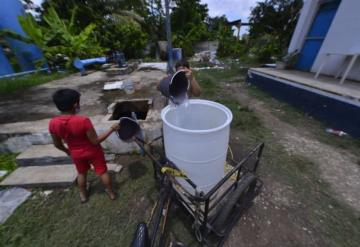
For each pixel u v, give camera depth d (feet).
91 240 5.14
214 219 4.76
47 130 8.46
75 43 26.63
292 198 6.35
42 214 5.90
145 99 11.71
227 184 5.70
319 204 6.12
